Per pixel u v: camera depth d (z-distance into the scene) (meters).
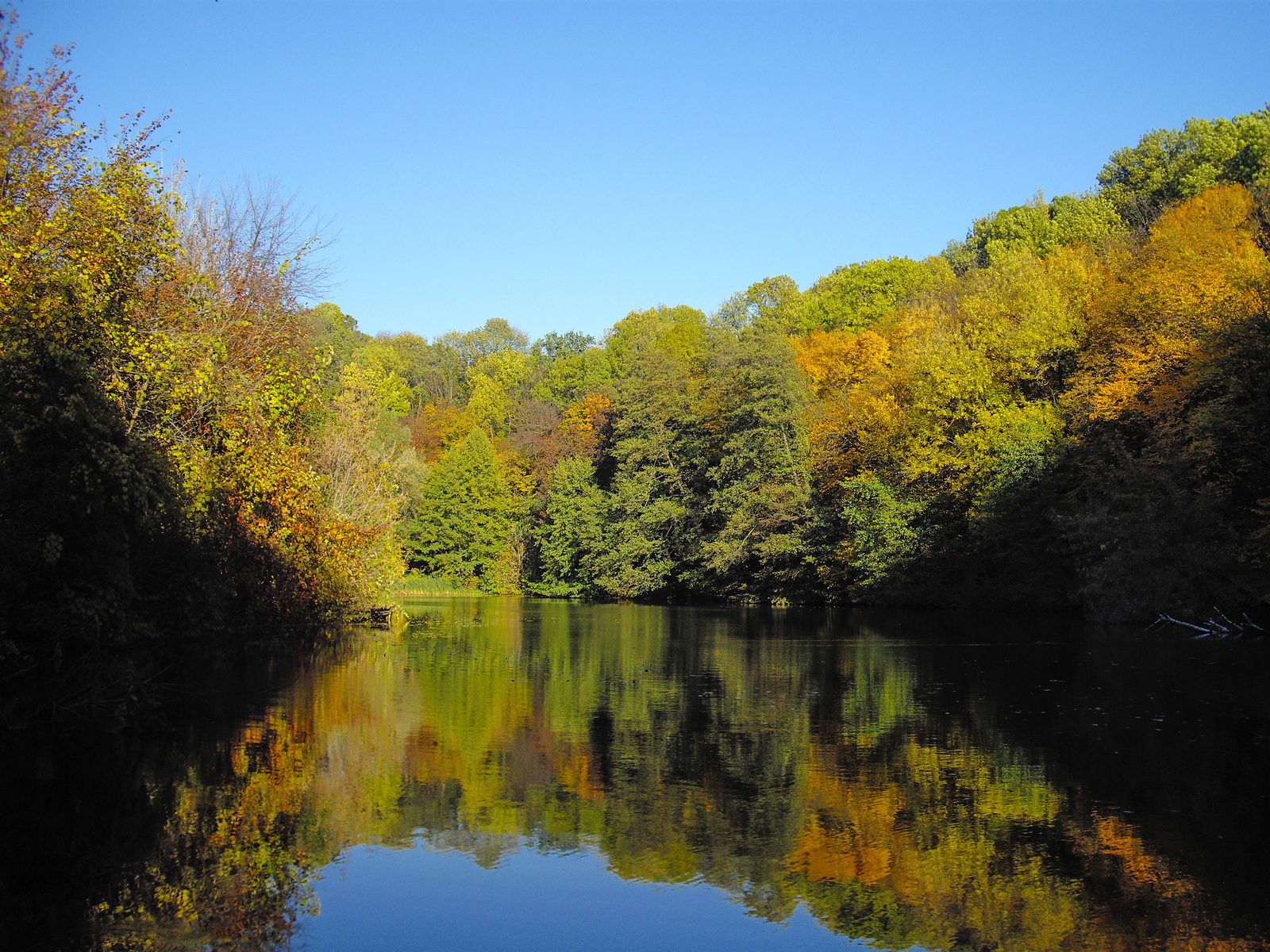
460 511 68.88
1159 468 31.03
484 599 59.28
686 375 59.38
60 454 12.42
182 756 11.24
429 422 87.62
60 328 13.48
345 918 6.56
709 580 53.22
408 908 6.76
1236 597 28.73
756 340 48.03
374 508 31.83
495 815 9.07
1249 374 30.02
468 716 14.32
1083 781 10.41
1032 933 6.41
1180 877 7.45
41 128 15.12
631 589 54.84
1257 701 15.57
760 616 39.91
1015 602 38.41
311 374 24.64
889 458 43.34
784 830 8.66
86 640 13.87
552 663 21.42
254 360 22.20
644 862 7.80
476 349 114.25
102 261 15.15
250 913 6.61
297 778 10.31
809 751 11.91
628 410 58.81
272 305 23.11
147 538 15.15
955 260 74.00
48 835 8.23
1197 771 10.84
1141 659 21.48
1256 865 7.72
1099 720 14.01
